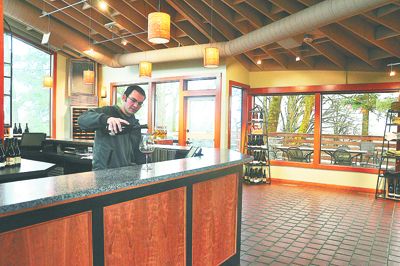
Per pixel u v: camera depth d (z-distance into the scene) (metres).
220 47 5.97
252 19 5.11
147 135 2.30
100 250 1.72
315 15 4.00
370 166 6.83
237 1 4.74
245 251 3.44
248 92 7.71
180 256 2.31
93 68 8.91
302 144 7.55
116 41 7.14
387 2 3.38
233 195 2.98
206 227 2.59
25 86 8.20
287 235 3.93
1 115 3.02
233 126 7.43
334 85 6.84
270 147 7.81
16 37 7.93
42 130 8.52
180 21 5.93
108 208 1.75
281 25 4.52
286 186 6.98
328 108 7.24
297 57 6.23
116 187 1.71
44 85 7.13
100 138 2.52
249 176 7.35
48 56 8.59
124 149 2.60
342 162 7.00
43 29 6.45
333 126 7.21
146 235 2.01
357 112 6.98
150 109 8.02
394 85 6.28
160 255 2.12
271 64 7.34
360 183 6.64
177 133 7.68
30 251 1.42
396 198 5.79
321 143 7.29
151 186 2.03
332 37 5.15
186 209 2.35
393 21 4.38
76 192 1.52
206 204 2.58
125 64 7.62
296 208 5.17
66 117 8.81
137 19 5.94
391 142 6.67
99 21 6.36
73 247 1.59
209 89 7.00
